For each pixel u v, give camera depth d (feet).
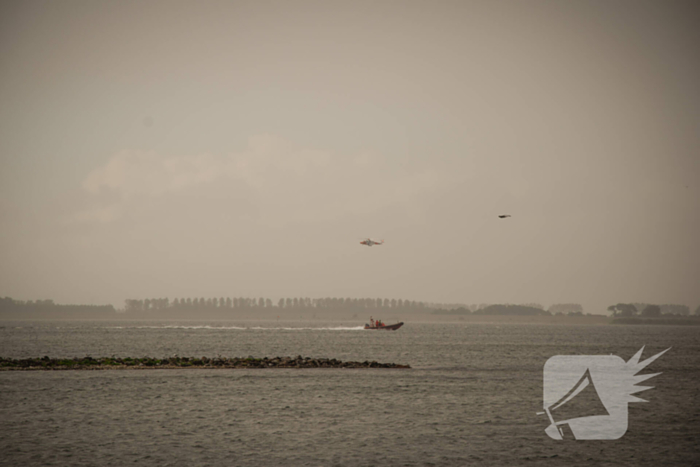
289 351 375.25
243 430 129.90
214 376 217.36
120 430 128.67
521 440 124.06
